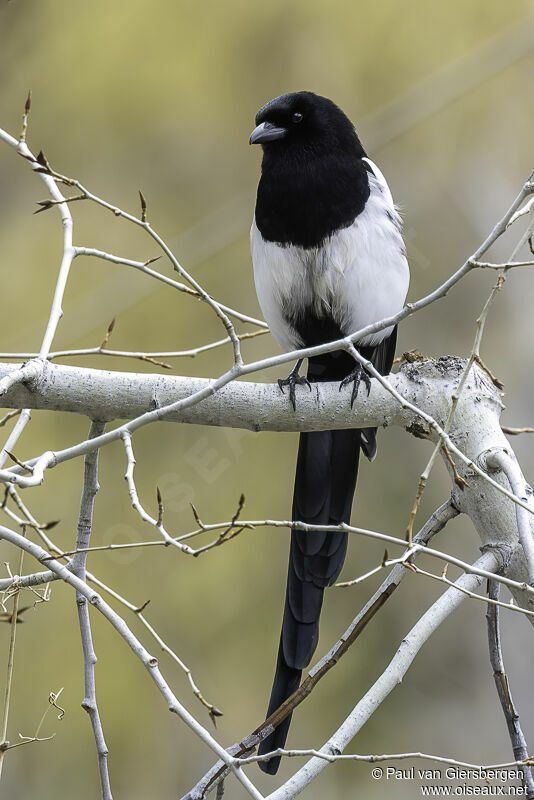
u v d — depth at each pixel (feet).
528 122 45.06
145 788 36.27
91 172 40.96
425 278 44.55
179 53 40.75
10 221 40.70
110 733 36.19
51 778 35.81
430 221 44.80
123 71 40.75
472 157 45.09
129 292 38.81
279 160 26.32
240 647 37.73
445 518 19.57
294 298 26.84
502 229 15.93
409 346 44.62
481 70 39.81
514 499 15.74
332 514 24.85
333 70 41.06
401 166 44.88
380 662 40.96
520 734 18.66
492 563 18.51
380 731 40.88
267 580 38.24
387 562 15.42
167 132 41.14
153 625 37.24
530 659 41.81
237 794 37.70
